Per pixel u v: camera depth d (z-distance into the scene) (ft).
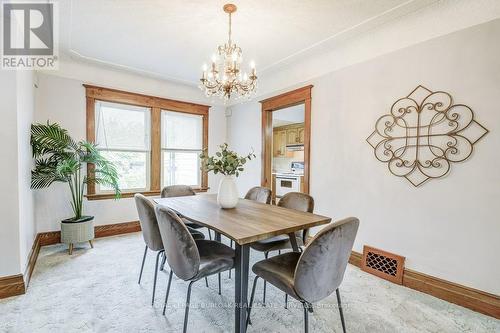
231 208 6.99
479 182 6.15
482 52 6.07
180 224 4.68
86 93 10.96
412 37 7.27
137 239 11.15
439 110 6.77
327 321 5.67
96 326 5.38
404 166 7.51
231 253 5.74
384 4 6.70
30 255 7.97
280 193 19.94
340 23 7.64
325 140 9.80
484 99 6.05
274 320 5.69
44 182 8.83
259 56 10.12
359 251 8.70
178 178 14.03
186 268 4.82
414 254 7.30
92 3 6.63
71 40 8.80
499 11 5.83
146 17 7.33
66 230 9.23
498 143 5.87
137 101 12.35
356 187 8.79
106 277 7.59
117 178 10.84
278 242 7.00
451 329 5.45
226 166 6.86
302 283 4.11
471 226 6.28
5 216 6.40
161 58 10.39
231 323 5.57
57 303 6.20
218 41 8.84
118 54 9.99
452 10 6.49
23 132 7.28
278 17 7.29
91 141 11.08
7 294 6.35
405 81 7.45
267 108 12.57
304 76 10.62
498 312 5.80
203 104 14.67
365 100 8.48
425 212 7.09
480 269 6.14
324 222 5.77
